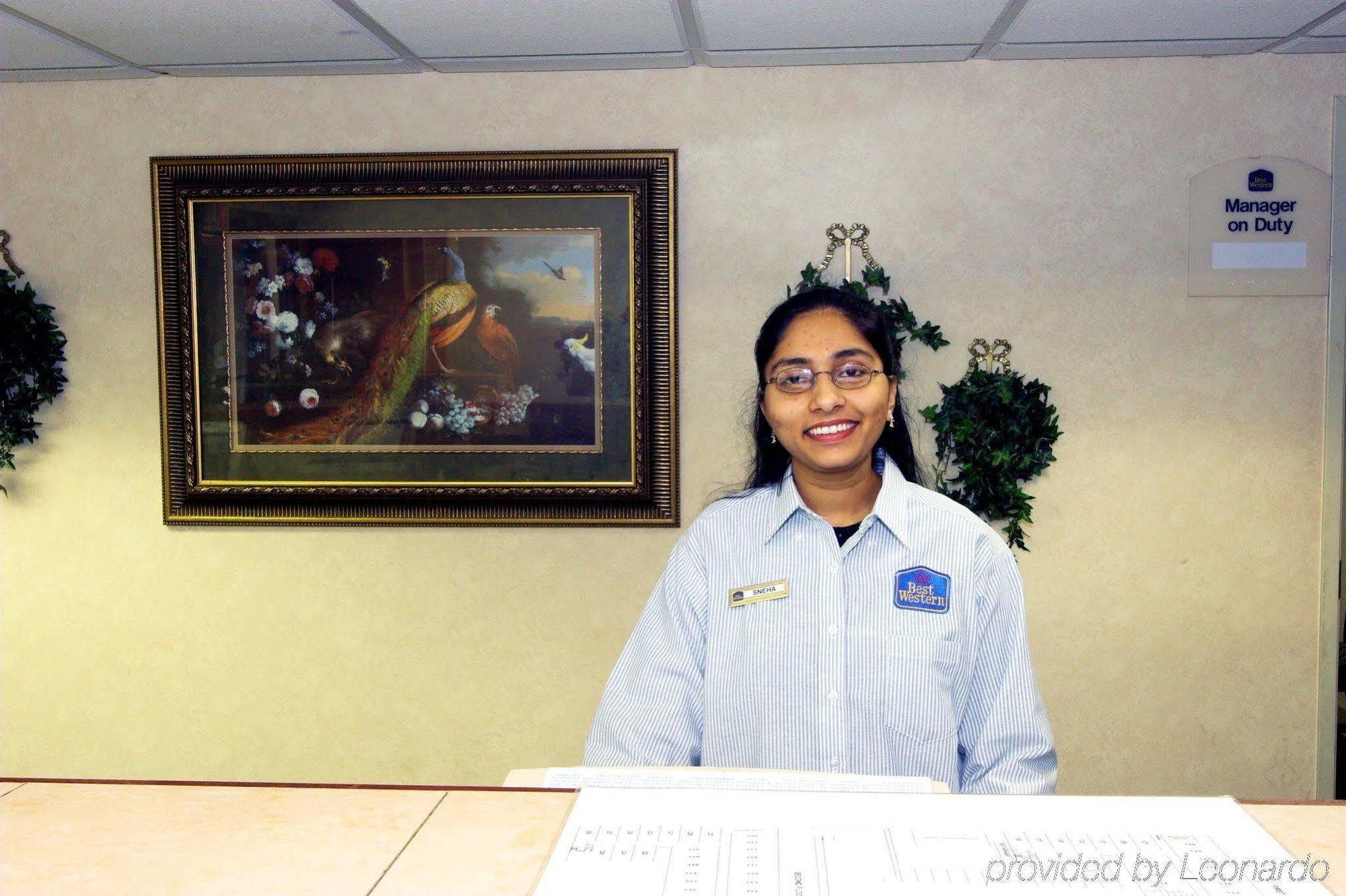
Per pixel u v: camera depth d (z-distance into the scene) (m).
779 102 2.81
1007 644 1.23
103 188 2.92
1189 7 2.31
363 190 2.85
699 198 2.84
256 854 0.71
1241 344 2.78
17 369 2.87
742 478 2.86
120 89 2.89
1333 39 2.56
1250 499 2.80
